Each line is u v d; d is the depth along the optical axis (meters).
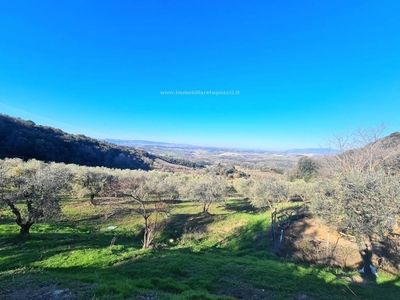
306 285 10.38
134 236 20.03
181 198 32.94
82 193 29.83
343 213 12.51
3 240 13.84
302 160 59.94
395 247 13.99
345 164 27.75
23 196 14.55
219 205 35.47
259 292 9.37
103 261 11.26
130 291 7.31
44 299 6.43
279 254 16.30
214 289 9.34
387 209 11.04
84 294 6.82
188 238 20.55
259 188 28.08
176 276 10.27
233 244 19.45
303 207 27.30
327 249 15.41
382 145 30.20
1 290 6.93
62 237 15.98
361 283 11.38
